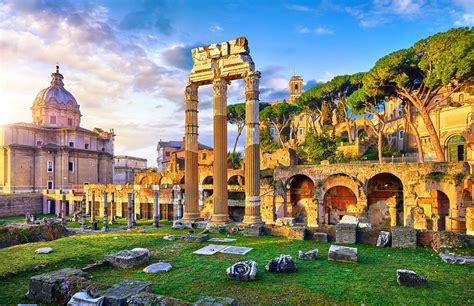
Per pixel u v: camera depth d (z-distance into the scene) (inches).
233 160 2834.6
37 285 421.7
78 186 3230.8
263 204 1792.6
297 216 1904.5
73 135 3442.4
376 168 1572.3
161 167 4498.0
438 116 2250.2
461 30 1437.0
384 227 740.7
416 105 1631.4
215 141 1042.1
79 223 2242.9
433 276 488.1
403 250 660.1
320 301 394.6
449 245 633.0
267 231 861.8
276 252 655.8
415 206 1459.2
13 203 2822.3
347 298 403.5
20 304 391.9
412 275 443.8
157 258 610.5
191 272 518.0
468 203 1373.0
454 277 482.9
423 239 686.5
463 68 1328.7
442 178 1407.5
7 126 3110.2
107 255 569.0
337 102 2906.0
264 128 3159.5
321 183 1680.6
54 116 3567.9
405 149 2556.6
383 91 1770.4
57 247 693.3
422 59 1541.6
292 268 512.7
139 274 510.9
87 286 407.8
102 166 3705.7
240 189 2086.6
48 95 3563.0
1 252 641.6
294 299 400.8
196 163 1094.4
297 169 1754.4
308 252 598.2
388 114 2989.7
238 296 412.2
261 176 1958.7
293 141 3230.8
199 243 750.5
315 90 2903.5
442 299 398.6
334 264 558.6
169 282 470.0
